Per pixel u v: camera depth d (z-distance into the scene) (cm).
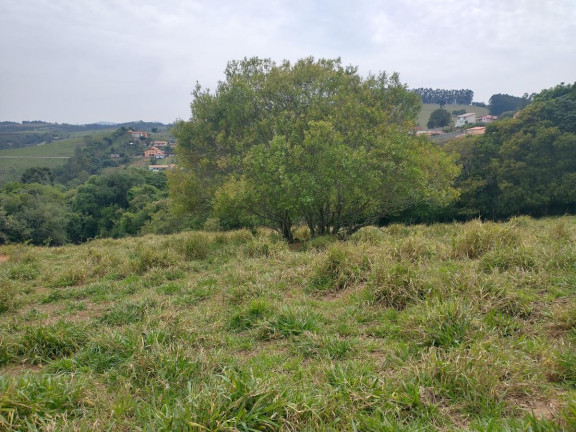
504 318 400
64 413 283
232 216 1106
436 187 1325
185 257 892
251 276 645
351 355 374
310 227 1132
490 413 264
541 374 299
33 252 1152
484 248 622
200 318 500
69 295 679
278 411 267
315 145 998
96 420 270
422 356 326
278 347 416
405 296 478
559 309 391
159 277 739
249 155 1025
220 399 268
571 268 512
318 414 264
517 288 464
